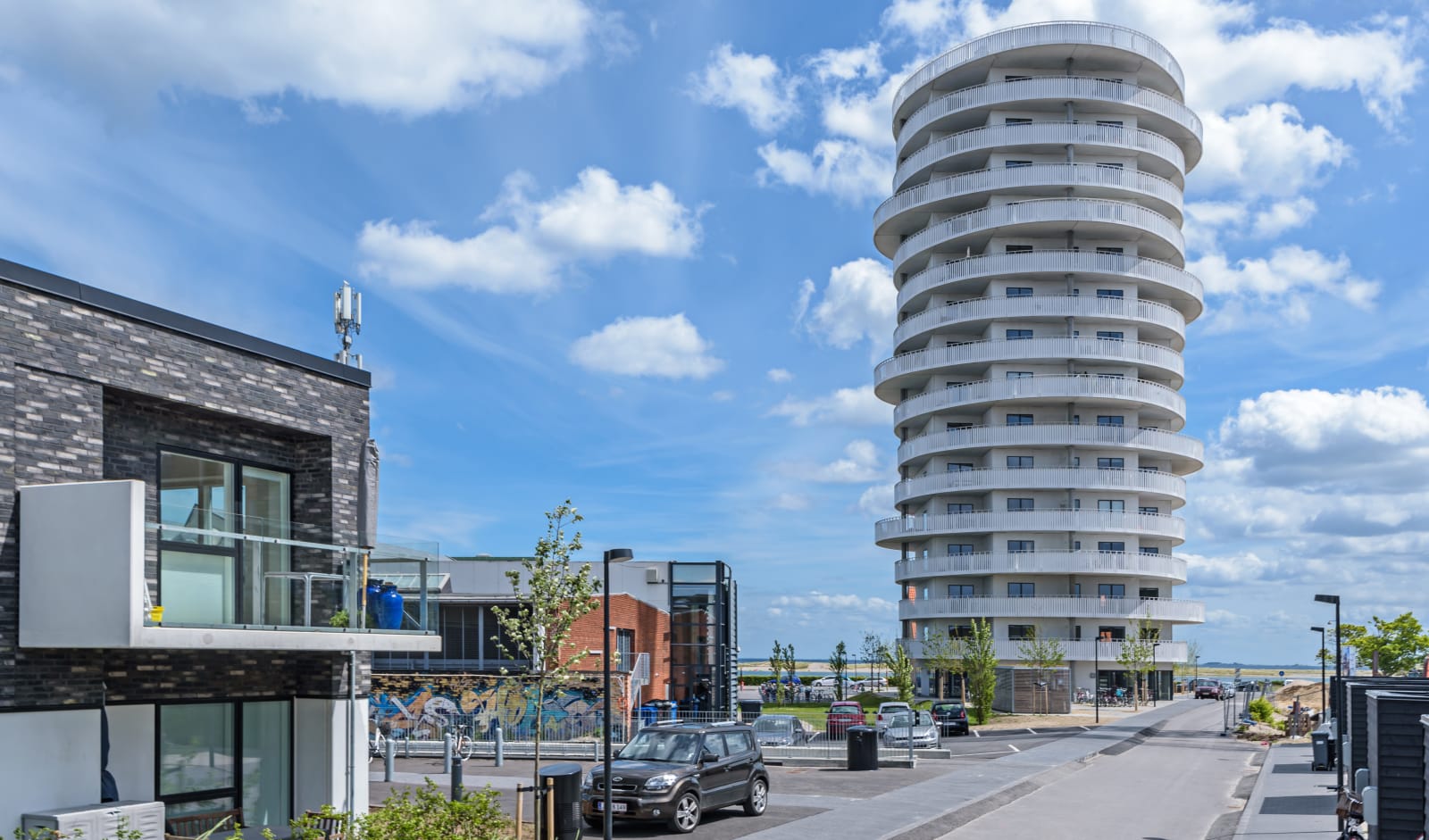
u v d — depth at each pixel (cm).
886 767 3253
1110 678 7381
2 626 1298
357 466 1828
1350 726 2091
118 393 1471
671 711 4247
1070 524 7150
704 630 5550
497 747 3086
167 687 1546
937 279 7469
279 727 1728
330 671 1736
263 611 1614
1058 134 7288
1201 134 7938
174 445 1571
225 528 1577
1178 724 5719
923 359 7506
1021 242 7400
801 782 2848
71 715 1350
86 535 1302
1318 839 1989
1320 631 4325
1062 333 7331
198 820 1561
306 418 1733
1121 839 2086
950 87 7838
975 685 5925
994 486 7225
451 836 1183
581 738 3728
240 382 1623
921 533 7525
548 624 2080
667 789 2000
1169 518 7388
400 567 1834
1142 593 7456
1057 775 3219
